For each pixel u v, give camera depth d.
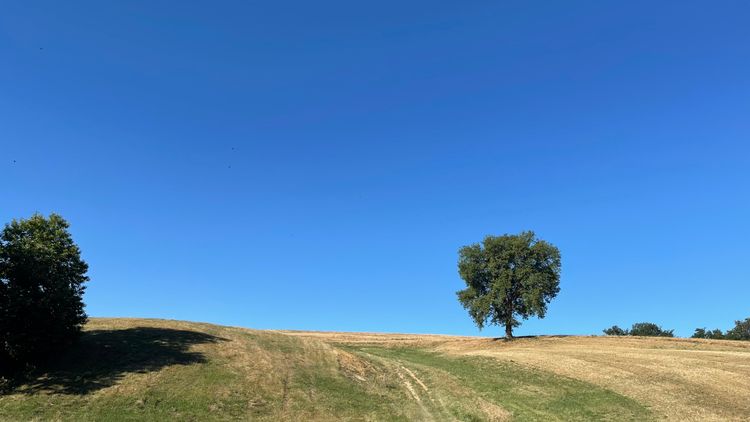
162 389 32.50
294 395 35.53
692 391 40.50
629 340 81.00
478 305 85.56
